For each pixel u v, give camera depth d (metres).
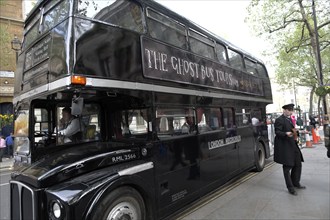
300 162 6.35
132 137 4.71
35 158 4.39
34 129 4.52
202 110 6.02
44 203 3.41
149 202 4.19
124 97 4.50
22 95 4.84
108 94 4.20
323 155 11.02
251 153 8.37
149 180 4.27
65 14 3.90
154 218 4.30
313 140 15.88
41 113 4.66
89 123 4.85
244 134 8.04
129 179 3.83
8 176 10.96
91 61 3.67
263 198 5.88
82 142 4.76
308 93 47.16
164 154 4.72
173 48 5.26
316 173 7.84
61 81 3.55
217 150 6.44
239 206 5.49
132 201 3.88
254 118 9.07
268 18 18.78
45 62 4.01
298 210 5.05
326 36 20.78
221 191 6.70
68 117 4.77
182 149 5.18
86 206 3.28
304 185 6.62
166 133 4.86
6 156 16.62
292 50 20.84
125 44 4.20
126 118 4.83
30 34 5.07
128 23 4.41
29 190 3.52
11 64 20.06
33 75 4.41
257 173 8.59
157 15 5.07
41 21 4.62
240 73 8.30
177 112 5.21
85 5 3.86
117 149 4.17
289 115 6.18
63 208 3.19
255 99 9.28
